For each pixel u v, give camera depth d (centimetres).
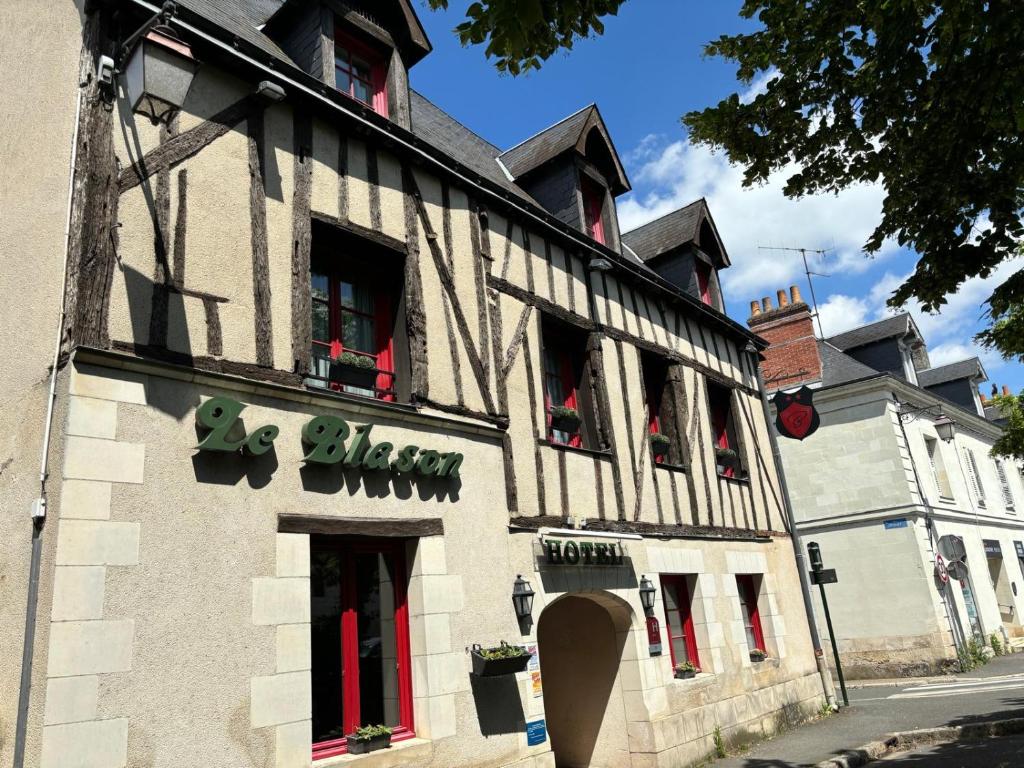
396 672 551
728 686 882
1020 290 514
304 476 497
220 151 510
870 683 1406
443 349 637
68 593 374
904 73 462
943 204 499
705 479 976
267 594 457
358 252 612
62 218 442
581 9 370
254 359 493
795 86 514
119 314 430
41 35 512
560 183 919
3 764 363
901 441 1543
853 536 1537
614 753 760
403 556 574
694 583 900
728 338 1176
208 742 410
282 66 549
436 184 682
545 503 700
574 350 856
